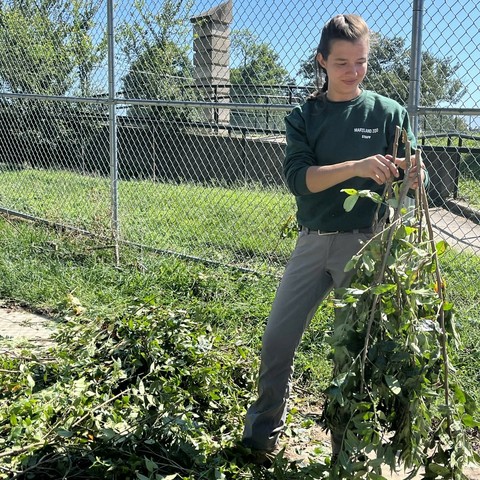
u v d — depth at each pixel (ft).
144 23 20.24
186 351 11.85
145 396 10.57
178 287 17.56
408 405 7.39
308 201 9.13
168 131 27.32
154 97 20.89
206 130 28.19
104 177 27.94
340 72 8.59
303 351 13.79
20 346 13.23
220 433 10.36
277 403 9.54
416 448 7.42
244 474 9.23
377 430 7.32
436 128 16.89
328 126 8.86
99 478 8.92
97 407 10.00
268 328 9.37
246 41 17.37
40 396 10.41
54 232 22.08
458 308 14.98
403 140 7.82
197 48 19.51
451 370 8.02
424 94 14.24
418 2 13.32
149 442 9.34
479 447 10.80
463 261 17.57
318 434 11.12
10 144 29.27
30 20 24.88
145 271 18.62
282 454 9.12
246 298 16.62
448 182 22.36
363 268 7.72
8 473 8.77
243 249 20.56
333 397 7.48
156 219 23.67
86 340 12.27
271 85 17.04
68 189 27.20
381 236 7.47
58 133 28.30
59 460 9.03
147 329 12.01
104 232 20.88
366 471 7.20
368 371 7.48
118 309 15.43
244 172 30.83
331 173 8.17
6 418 9.77
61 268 18.89
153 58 20.42
